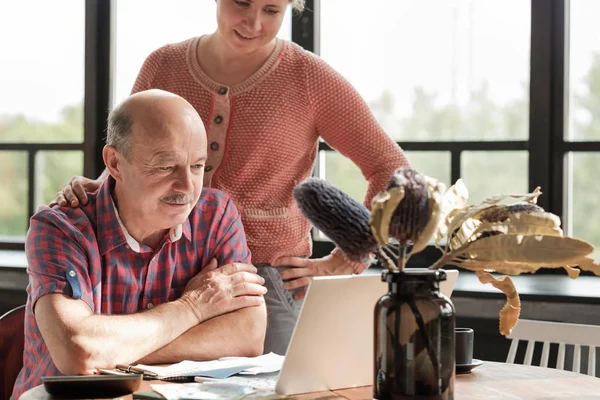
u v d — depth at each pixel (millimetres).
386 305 1463
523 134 3770
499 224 1534
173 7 4203
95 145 4418
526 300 3281
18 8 4527
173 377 1741
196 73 2514
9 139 4605
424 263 3834
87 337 1842
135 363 1923
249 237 2467
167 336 1955
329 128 2545
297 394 1614
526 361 2352
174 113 1998
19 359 2174
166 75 2561
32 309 1969
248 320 2074
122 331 1879
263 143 2453
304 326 1565
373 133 2533
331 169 3963
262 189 2480
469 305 3346
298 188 1465
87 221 2043
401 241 1446
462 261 1547
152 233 2100
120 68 4375
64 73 4477
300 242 2559
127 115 2006
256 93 2467
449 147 3852
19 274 3965
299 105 2498
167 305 2006
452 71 3826
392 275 1456
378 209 1401
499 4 3758
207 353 1993
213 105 2475
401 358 1443
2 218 4625
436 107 3859
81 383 1558
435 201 1425
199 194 2066
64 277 1938
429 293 1459
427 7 3836
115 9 4355
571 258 1455
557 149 3750
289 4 2500
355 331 1637
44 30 4492
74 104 4469
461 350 1801
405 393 1440
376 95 3926
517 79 3762
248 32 2361
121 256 2062
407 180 1405
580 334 2270
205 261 2170
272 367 1818
